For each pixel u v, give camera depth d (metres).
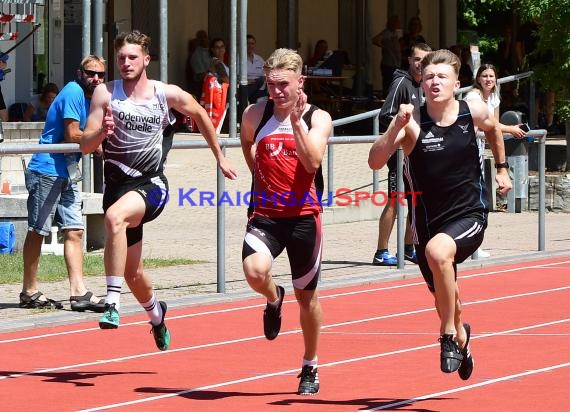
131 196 17.38
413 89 28.06
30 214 23.00
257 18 64.19
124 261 17.16
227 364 18.70
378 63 70.81
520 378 17.58
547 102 56.75
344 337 21.05
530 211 43.28
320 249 16.25
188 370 18.23
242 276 28.11
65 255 23.23
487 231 37.47
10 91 52.00
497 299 25.44
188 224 37.56
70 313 22.77
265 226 16.11
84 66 22.70
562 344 20.36
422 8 73.75
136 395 16.52
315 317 16.33
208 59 58.59
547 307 24.39
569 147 45.38
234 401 16.12
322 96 58.66
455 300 15.77
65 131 22.64
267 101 16.22
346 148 48.09
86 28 35.59
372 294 26.02
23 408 15.73
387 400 16.17
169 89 17.62
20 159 34.41
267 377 17.73
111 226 17.08
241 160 44.75
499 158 16.81
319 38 67.50
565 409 15.59
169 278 27.53
